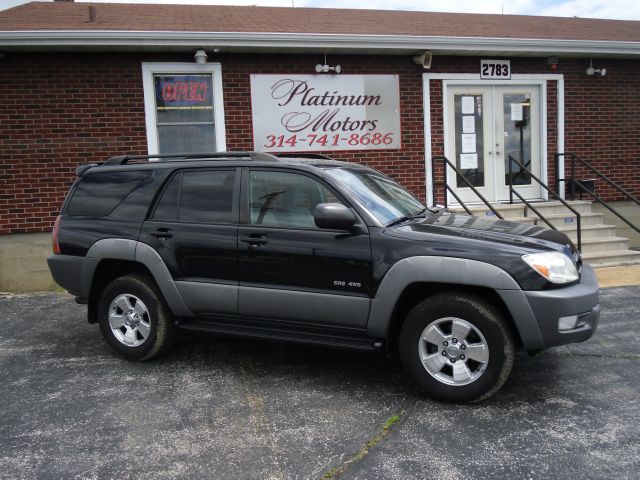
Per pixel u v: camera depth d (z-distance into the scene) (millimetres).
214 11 10734
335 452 3137
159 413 3688
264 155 4402
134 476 2916
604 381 4090
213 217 4367
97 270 4750
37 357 4898
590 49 9172
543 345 3555
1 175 7785
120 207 4711
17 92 7750
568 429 3342
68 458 3109
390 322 3828
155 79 8227
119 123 8070
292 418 3586
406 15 11898
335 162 4730
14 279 7906
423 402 3801
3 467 3020
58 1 11094
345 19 10578
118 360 4785
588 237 8953
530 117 9812
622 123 10055
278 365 4605
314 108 8711
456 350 3678
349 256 3863
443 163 8992
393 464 2990
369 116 8930
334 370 4473
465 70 9289
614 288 6918
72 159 7969
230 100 8414
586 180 9828
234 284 4230
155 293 4570
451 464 2977
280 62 8531
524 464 2957
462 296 3666
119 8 10375
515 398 3822
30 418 3637
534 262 3547
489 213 9039
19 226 7859
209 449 3193
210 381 4262
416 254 3701
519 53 9141
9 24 7902
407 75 9031
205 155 4621
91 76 7941
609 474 2838
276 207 4203
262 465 3010
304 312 4035
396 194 4734
